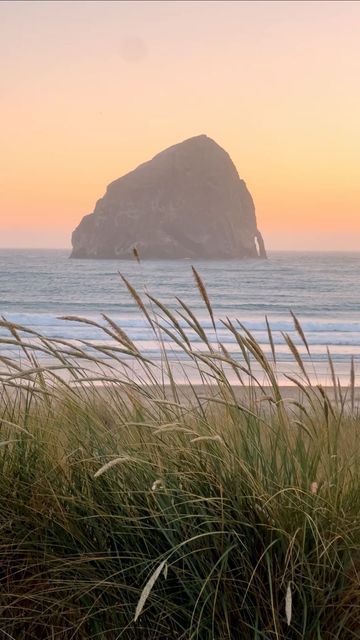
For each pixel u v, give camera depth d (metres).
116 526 3.71
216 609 3.51
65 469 3.83
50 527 3.81
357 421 4.61
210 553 3.54
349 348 33.62
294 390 16.77
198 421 3.91
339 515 3.57
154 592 3.58
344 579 3.55
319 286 103.38
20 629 3.83
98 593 3.68
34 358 4.41
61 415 4.14
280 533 3.46
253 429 4.03
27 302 72.25
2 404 4.65
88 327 37.53
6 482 3.94
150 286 106.38
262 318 57.88
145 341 31.44
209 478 3.62
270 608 3.48
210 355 3.87
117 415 3.95
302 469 3.74
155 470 3.70
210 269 155.00
